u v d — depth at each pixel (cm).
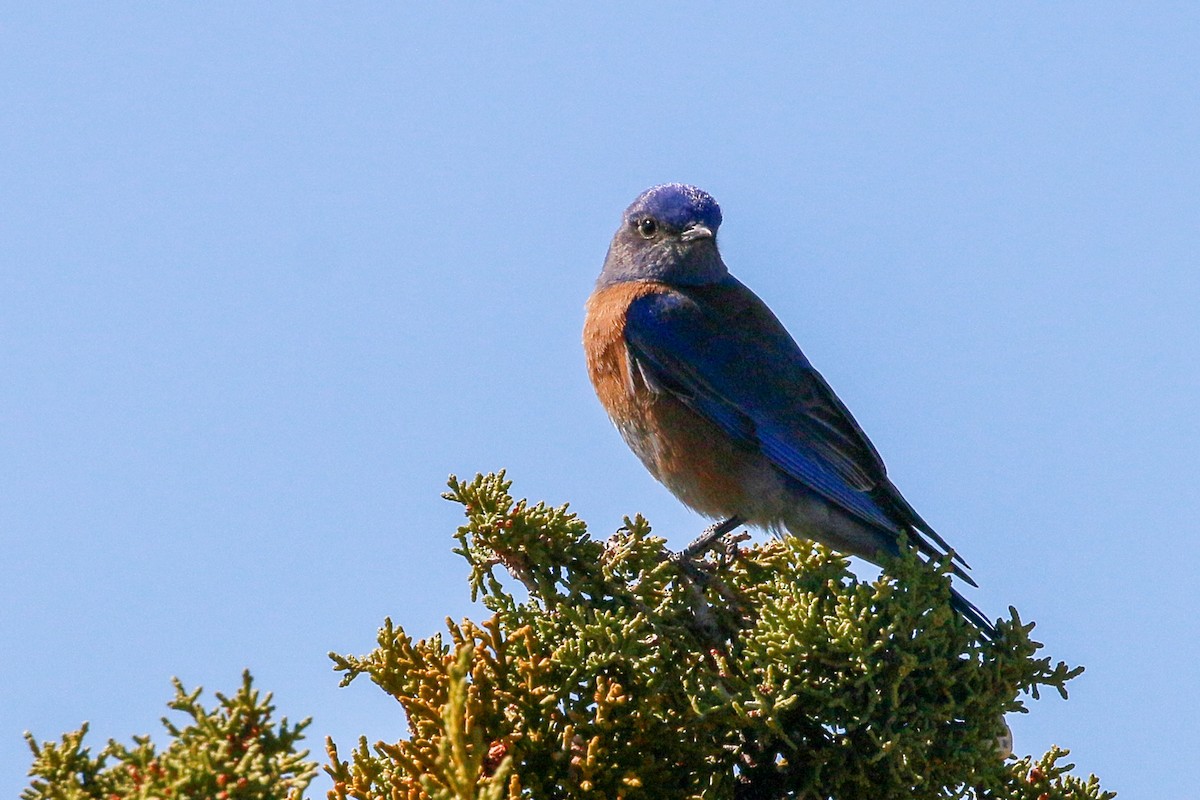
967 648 1041
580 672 965
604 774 938
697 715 981
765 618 1034
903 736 997
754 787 1033
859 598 1037
